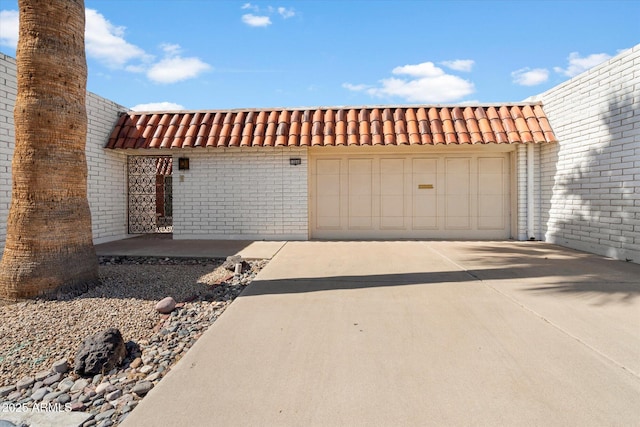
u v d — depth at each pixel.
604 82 8.30
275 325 4.45
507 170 11.43
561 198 9.88
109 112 11.13
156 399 2.98
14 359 3.78
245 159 11.19
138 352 3.94
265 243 10.55
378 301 5.29
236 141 10.77
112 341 3.66
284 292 5.75
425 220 11.53
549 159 10.38
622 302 5.12
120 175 11.70
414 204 11.55
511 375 3.27
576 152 9.27
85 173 6.11
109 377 3.46
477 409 2.81
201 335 4.27
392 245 10.21
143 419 2.74
